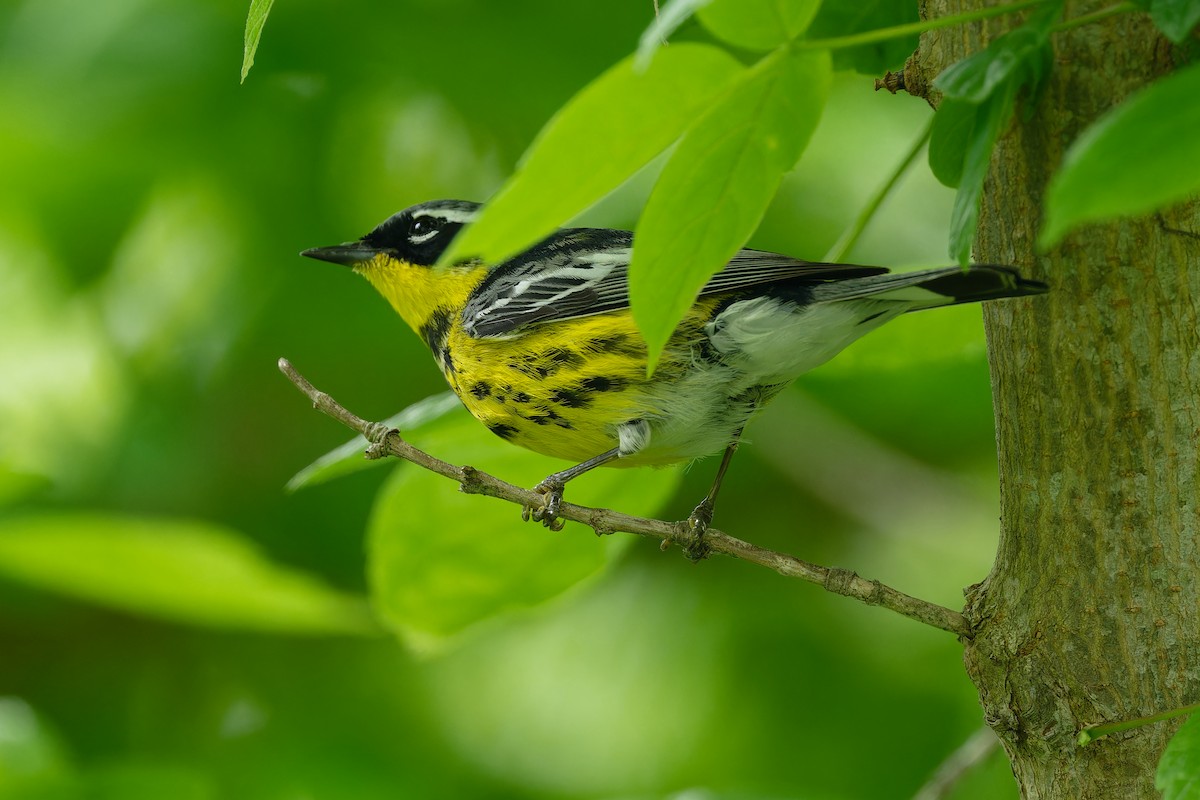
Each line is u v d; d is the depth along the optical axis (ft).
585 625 43.06
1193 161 10.71
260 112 40.16
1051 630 18.01
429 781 41.57
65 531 28.27
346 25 38.50
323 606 30.91
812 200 39.47
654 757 40.98
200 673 45.42
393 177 43.04
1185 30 13.29
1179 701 17.13
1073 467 17.54
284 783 41.86
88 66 36.70
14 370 43.47
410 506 28.71
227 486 43.16
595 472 29.68
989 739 27.09
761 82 13.01
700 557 29.17
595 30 37.86
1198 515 16.88
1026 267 17.39
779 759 40.32
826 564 43.21
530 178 12.14
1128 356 16.89
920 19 18.54
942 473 43.73
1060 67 16.42
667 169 13.33
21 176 39.42
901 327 28.40
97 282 41.34
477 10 37.99
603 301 28.02
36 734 31.71
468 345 29.14
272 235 41.83
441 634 30.60
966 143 16.76
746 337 26.23
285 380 43.37
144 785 31.07
